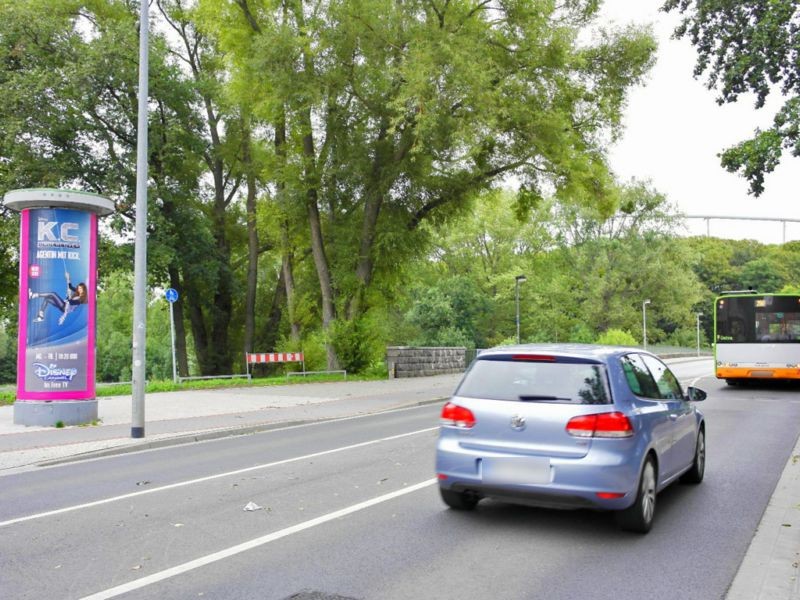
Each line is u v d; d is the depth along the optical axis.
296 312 34.09
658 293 76.94
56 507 7.46
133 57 30.12
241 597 4.65
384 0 24.39
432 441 12.09
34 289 14.16
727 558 5.47
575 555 5.55
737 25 11.65
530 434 6.12
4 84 28.22
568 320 73.88
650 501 6.30
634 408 6.21
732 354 23.64
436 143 25.27
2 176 28.75
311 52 25.16
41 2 29.69
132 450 11.82
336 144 28.47
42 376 14.09
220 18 27.81
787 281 96.62
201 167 37.44
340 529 6.35
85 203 14.40
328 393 22.34
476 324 65.69
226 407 17.92
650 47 26.52
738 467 9.51
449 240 68.19
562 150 25.28
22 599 4.64
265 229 34.19
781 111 10.56
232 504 7.43
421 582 4.92
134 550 5.77
